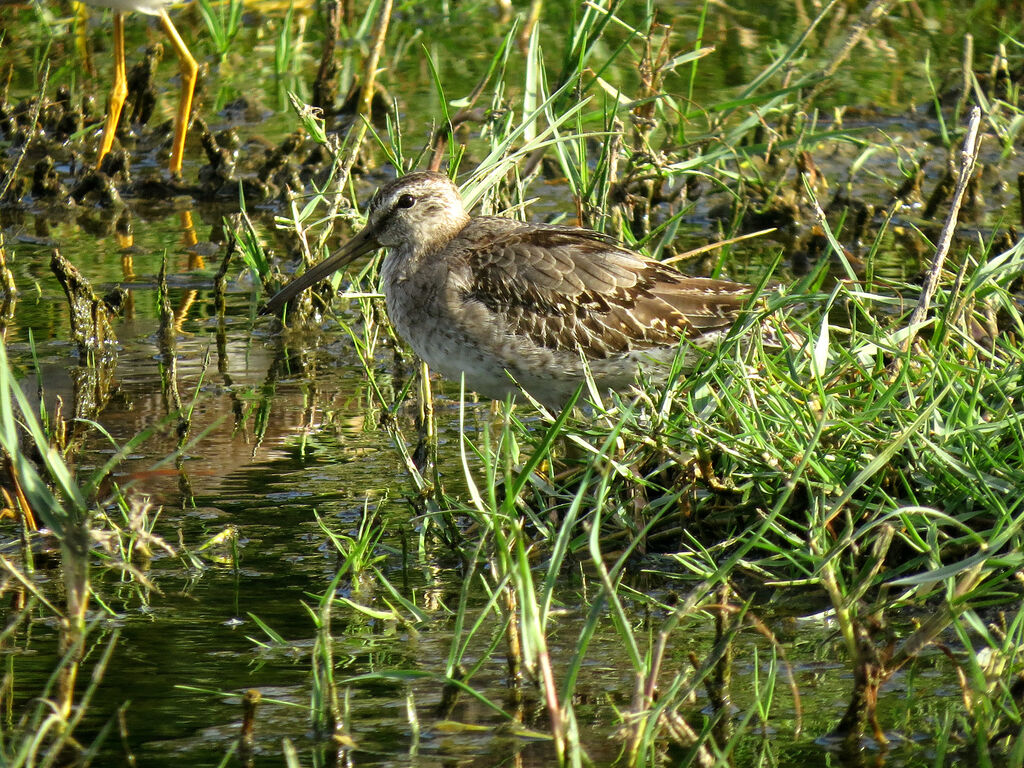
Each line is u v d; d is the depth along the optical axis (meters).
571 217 16.81
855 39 17.28
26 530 9.84
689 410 9.51
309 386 13.21
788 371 10.27
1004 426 8.92
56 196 18.47
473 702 7.70
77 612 7.48
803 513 9.21
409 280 11.51
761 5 25.98
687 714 7.54
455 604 9.02
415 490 10.60
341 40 24.28
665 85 21.20
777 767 6.98
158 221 18.03
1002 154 18.36
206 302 15.34
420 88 21.86
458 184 13.92
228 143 19.61
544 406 11.60
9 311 14.73
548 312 11.00
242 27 25.02
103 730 7.07
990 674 7.53
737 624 7.53
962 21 25.08
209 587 9.27
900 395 9.77
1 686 7.81
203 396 12.84
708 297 11.26
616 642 8.44
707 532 9.68
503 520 8.72
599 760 7.06
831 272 15.50
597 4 15.46
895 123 20.36
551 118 13.70
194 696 7.77
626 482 9.89
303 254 14.67
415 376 12.17
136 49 23.64
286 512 10.47
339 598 8.80
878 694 7.65
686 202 18.00
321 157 19.47
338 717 7.47
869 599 8.79
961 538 8.38
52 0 24.02
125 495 10.66
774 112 18.52
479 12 25.67
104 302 14.34
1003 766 6.89
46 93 21.33
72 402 12.53
